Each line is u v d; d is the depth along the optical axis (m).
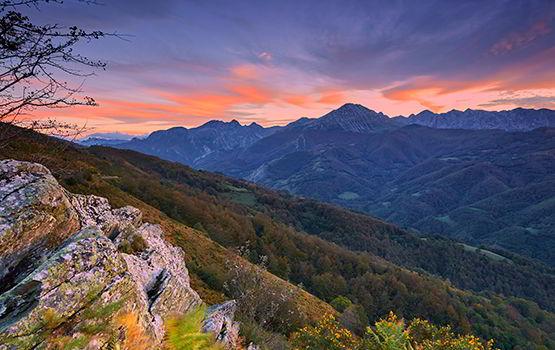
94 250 5.63
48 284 4.75
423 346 12.45
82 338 4.70
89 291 5.10
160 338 6.82
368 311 93.06
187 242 50.44
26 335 4.18
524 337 97.69
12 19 4.55
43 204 6.05
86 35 5.07
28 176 6.35
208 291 29.66
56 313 4.58
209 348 7.77
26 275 5.35
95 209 11.76
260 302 17.03
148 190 100.31
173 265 12.50
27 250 5.67
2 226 5.38
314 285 93.31
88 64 5.31
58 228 6.30
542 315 121.69
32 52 4.76
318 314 39.78
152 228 14.84
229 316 11.05
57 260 5.10
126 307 5.55
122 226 10.74
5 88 4.77
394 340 11.02
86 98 5.43
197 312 9.16
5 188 5.94
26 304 4.53
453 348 12.40
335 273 105.69
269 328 16.58
